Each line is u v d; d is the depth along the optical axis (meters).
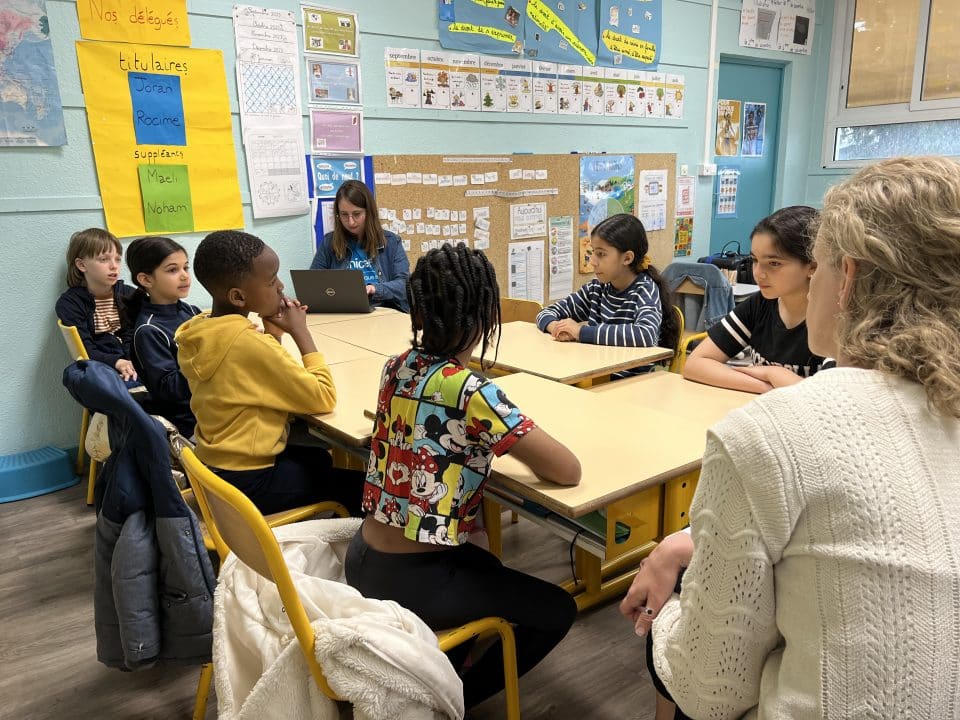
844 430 0.63
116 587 1.38
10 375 2.96
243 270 1.64
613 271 2.45
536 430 1.16
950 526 0.61
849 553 0.60
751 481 0.64
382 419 1.25
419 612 1.21
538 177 4.41
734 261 4.87
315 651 1.01
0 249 2.86
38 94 2.82
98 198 3.02
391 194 3.85
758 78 5.61
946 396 0.61
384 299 3.37
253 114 3.35
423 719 1.02
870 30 5.43
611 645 1.87
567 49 4.37
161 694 1.71
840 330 0.70
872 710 0.60
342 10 3.51
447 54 3.90
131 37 2.99
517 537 2.48
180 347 1.70
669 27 4.86
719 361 1.98
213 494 1.06
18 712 1.65
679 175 5.22
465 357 1.26
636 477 1.23
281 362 1.63
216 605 1.21
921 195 0.64
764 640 0.68
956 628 0.61
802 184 6.05
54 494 2.89
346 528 1.41
